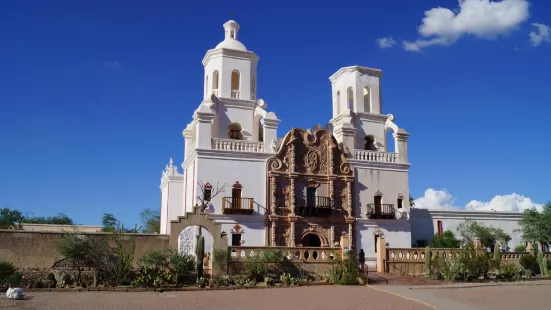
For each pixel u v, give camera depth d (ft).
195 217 84.79
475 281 96.07
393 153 136.56
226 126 133.08
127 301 62.23
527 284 92.58
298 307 61.05
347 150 131.13
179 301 63.57
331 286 83.35
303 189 124.16
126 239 81.97
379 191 131.44
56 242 78.07
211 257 84.94
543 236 145.69
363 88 146.72
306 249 90.68
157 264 79.05
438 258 99.96
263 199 120.37
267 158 122.72
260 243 118.01
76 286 73.20
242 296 69.15
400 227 131.23
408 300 69.41
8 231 76.48
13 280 70.44
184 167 135.33
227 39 145.38
